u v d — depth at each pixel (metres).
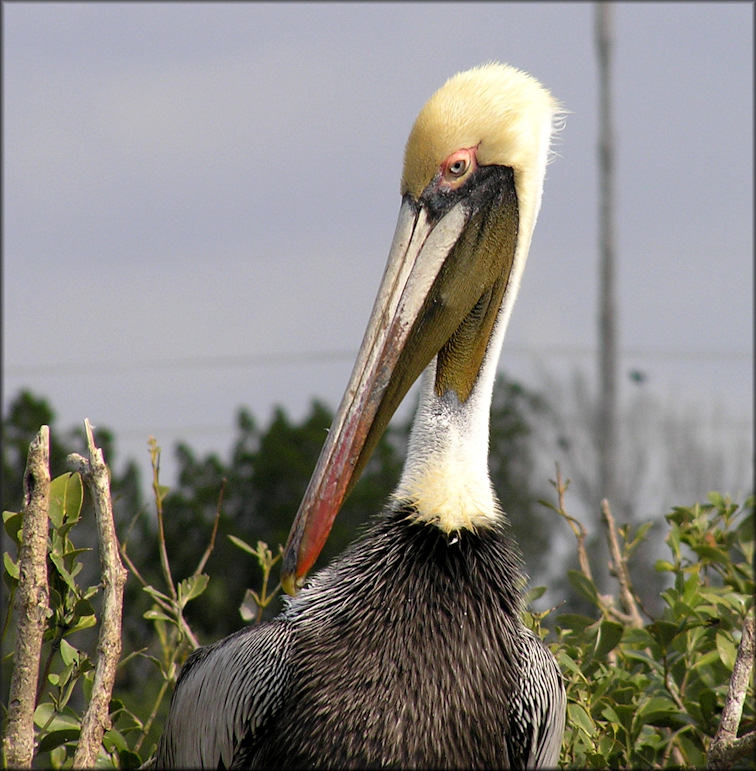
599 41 40.44
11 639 20.16
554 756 9.13
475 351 9.87
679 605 10.27
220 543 40.62
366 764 8.44
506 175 9.99
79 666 8.60
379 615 8.88
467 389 9.73
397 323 9.68
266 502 44.81
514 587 9.34
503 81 10.07
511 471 43.41
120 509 40.91
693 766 10.13
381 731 8.46
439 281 9.84
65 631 8.36
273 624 9.23
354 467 9.36
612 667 10.40
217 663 9.30
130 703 19.47
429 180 9.90
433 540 9.10
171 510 41.19
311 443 45.97
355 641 8.80
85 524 25.47
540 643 9.48
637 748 9.88
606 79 40.38
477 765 8.64
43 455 7.64
